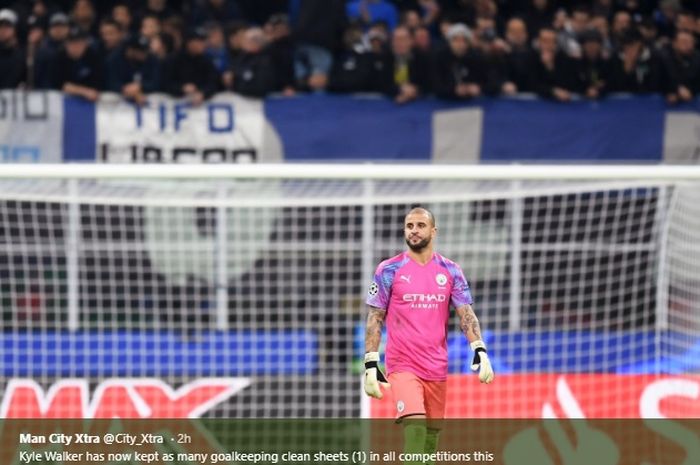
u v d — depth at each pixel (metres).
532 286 41.75
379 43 47.97
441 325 29.22
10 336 39.16
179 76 46.47
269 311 40.25
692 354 38.97
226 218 40.91
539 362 39.19
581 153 48.62
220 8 53.44
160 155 46.38
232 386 38.72
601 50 49.56
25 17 51.19
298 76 49.62
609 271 40.62
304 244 39.88
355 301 41.22
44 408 37.75
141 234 41.06
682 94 49.28
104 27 47.75
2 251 41.31
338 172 35.09
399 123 47.41
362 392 37.72
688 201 39.62
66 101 46.12
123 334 39.16
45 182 40.50
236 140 46.69
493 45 48.66
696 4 57.97
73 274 40.25
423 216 29.11
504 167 35.44
